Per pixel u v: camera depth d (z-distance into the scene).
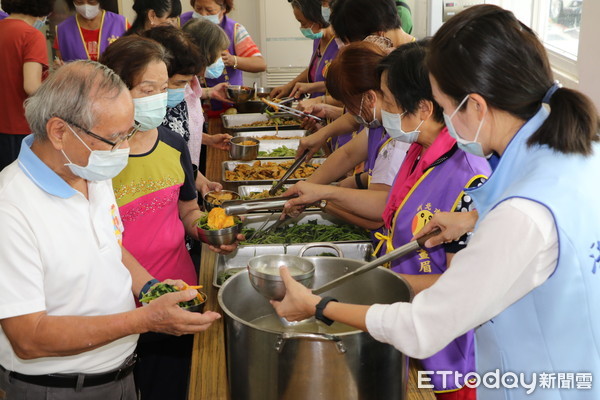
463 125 1.16
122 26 4.34
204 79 4.17
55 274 1.35
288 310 1.36
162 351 2.21
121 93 1.33
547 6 4.65
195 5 4.30
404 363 1.33
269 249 2.12
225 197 2.51
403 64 1.56
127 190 1.90
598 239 1.06
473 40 1.08
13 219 1.28
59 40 4.29
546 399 1.18
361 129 2.55
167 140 1.98
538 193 1.05
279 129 3.69
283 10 5.77
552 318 1.11
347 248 2.15
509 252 1.04
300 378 1.26
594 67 3.12
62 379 1.44
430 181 1.63
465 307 1.07
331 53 3.58
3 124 3.91
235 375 1.36
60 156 1.35
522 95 1.08
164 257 1.98
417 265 1.68
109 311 1.47
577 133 1.06
